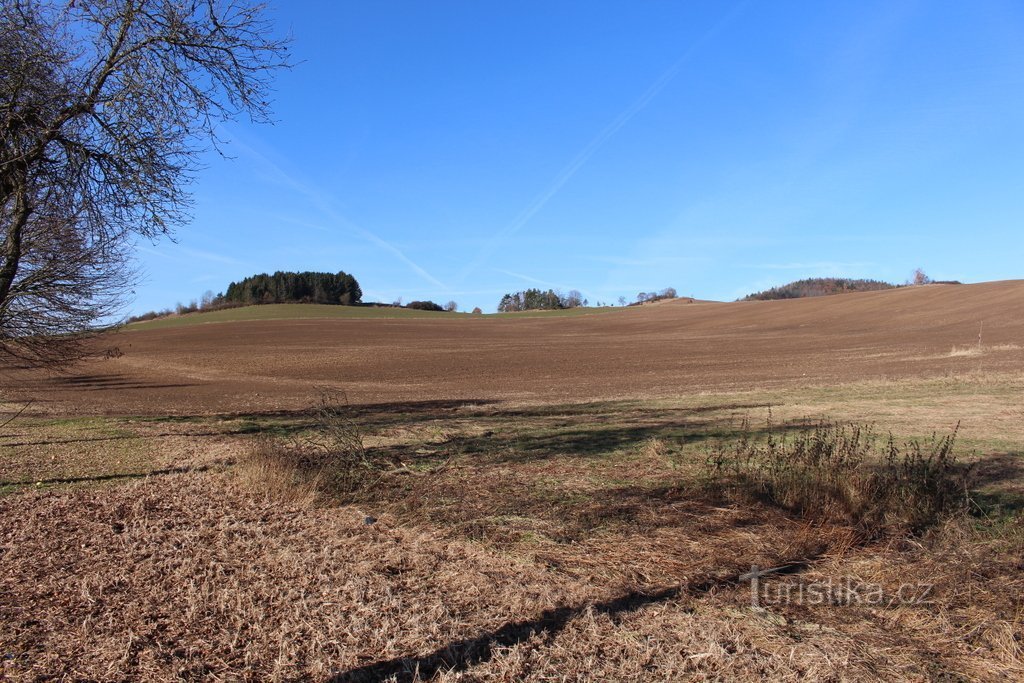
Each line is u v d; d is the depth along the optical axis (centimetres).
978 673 351
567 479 822
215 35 780
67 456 1095
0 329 950
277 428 1505
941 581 455
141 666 372
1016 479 752
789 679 346
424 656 377
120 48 757
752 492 702
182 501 767
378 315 10575
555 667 363
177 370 4325
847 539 559
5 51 694
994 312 5944
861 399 1708
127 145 779
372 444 1112
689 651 378
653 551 544
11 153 734
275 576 511
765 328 7212
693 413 1585
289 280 12812
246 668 371
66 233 814
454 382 3534
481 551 556
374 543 589
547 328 8544
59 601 468
